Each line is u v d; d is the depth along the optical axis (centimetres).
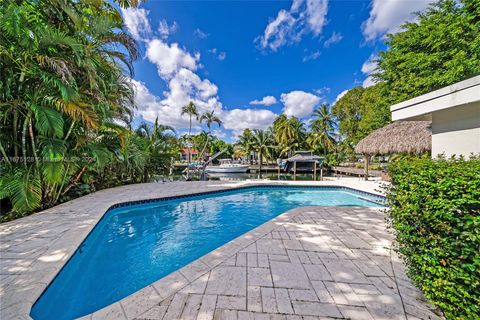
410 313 162
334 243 299
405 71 944
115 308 165
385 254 264
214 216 587
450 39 740
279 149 2608
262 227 368
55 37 382
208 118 2120
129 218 554
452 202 133
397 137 888
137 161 903
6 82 378
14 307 169
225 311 163
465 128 290
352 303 174
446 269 139
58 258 250
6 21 343
